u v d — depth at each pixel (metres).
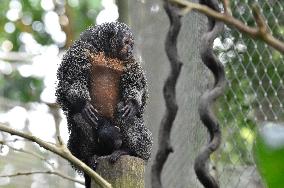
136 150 5.71
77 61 5.71
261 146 3.12
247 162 5.82
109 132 5.68
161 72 5.95
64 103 5.75
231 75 5.90
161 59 5.96
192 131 5.79
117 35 5.71
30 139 5.29
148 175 5.84
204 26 5.72
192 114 5.79
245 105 5.88
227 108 5.88
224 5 3.46
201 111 4.95
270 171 3.10
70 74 5.73
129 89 5.70
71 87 5.71
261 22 3.22
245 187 5.79
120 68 5.70
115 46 5.71
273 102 5.88
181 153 5.83
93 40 5.73
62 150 5.27
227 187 5.81
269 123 3.25
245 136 5.86
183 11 3.45
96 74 5.71
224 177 5.82
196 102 5.77
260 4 5.95
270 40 3.21
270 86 5.89
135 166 5.49
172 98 4.96
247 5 5.90
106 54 5.71
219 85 4.96
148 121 5.96
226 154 5.85
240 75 5.90
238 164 5.83
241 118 5.87
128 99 5.70
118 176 5.48
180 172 5.83
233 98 5.89
